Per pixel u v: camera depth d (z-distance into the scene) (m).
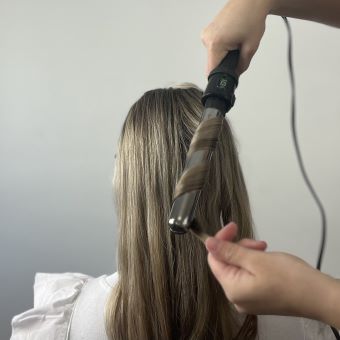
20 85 1.08
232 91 0.40
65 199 1.11
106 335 0.62
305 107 1.01
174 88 0.66
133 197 0.62
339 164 1.01
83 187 1.10
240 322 0.63
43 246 1.13
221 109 0.39
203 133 0.37
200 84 1.04
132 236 0.62
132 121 0.64
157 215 0.60
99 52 1.06
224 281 0.32
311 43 0.99
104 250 1.12
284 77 1.01
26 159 1.11
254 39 0.43
